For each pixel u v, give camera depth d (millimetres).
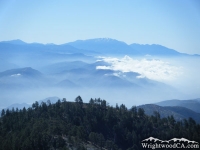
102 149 155500
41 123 159000
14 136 142250
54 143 141875
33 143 137250
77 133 157250
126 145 184000
